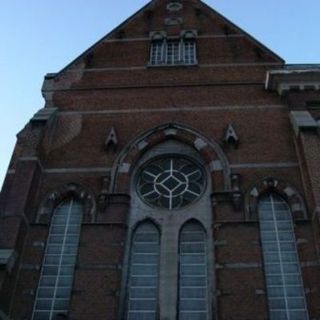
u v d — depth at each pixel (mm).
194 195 20453
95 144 22266
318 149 19828
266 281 17672
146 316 17234
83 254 18188
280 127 22312
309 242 18125
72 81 25438
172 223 19438
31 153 20859
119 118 23328
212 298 17344
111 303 16953
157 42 27375
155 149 22172
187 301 17469
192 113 23203
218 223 18750
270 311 16984
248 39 26797
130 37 27578
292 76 23438
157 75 25312
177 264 18266
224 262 17688
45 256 18875
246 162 20938
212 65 25594
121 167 21234
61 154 21984
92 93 24734
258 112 23047
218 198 19547
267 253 18391
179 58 26422
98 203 19891
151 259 18656
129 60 26281
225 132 22219
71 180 20875
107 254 18156
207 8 28734
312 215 18516
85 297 17109
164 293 17562
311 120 21281
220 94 24062
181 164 21641
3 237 18047
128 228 19375
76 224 19766
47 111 23344
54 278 18328
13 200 19203
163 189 20797
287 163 20828
